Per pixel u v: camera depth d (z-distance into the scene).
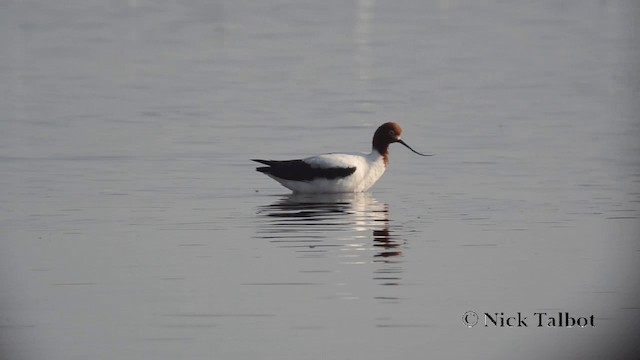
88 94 27.81
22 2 46.97
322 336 11.55
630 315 12.16
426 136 22.77
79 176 19.14
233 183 18.67
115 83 29.48
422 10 44.94
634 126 23.64
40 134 22.91
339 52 34.75
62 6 46.06
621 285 13.03
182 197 17.59
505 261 13.98
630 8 45.03
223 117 24.75
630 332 11.78
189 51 35.06
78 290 12.88
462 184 18.56
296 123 24.02
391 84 29.12
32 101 26.84
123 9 45.53
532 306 12.41
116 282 13.15
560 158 20.58
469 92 28.03
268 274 13.41
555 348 11.52
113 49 35.56
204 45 36.31
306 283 13.08
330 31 39.28
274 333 11.60
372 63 32.69
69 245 14.73
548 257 14.14
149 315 12.07
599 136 22.64
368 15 43.44
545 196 17.58
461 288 12.95
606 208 16.72
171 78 30.25
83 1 47.56
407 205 17.03
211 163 20.27
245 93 27.84
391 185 18.58
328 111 25.45
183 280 13.20
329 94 27.66
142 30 39.69
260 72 31.11
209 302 12.45
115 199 17.44
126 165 20.08
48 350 11.20
